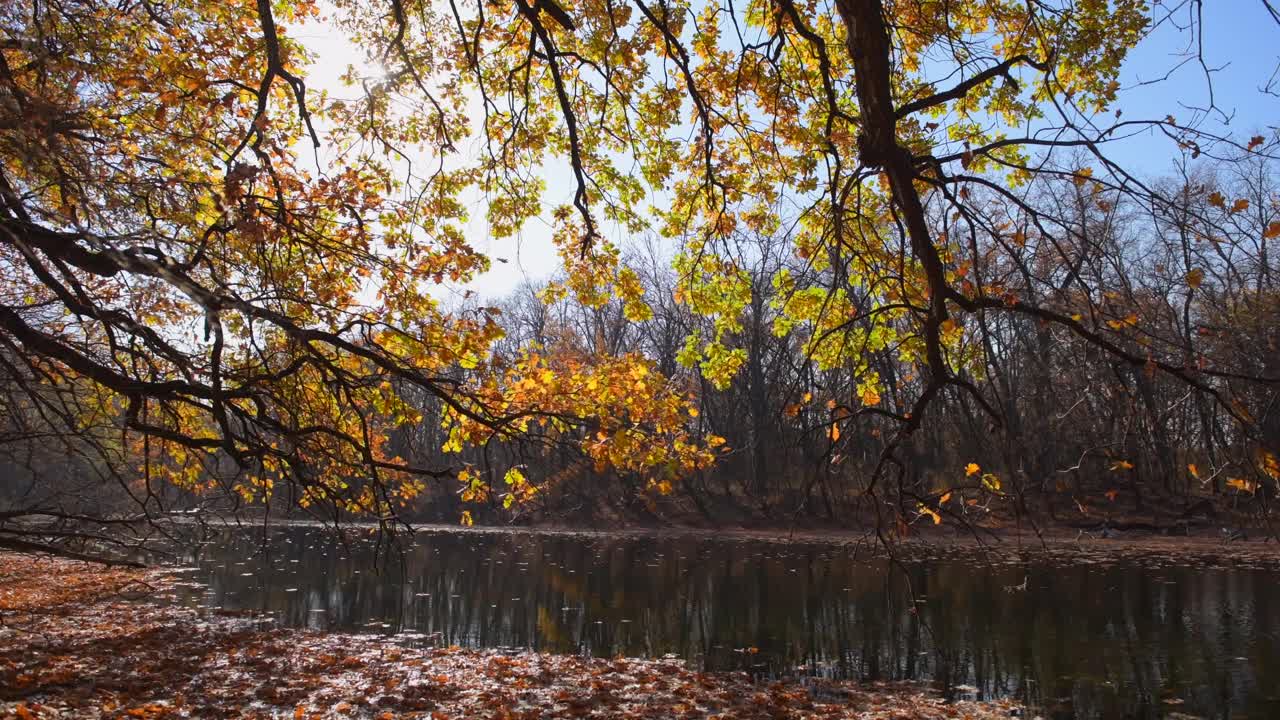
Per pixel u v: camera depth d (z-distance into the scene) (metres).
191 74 6.52
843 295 6.55
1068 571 21.53
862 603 17.81
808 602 18.19
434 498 47.41
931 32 5.91
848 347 6.32
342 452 7.55
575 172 6.44
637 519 40.78
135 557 24.19
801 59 6.98
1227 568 21.88
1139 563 22.88
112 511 9.73
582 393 7.79
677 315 40.00
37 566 21.75
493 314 7.19
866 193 6.49
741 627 15.68
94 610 16.12
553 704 9.95
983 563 23.59
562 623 16.28
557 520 41.59
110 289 6.97
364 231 6.88
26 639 12.52
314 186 6.54
